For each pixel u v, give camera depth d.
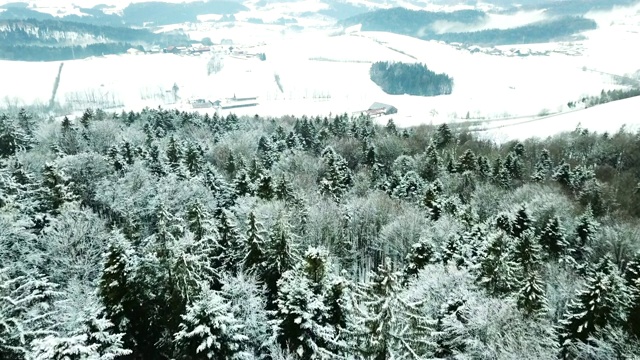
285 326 31.81
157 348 35.25
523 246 50.50
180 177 77.31
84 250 46.94
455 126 177.50
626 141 116.06
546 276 50.00
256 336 34.81
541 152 112.50
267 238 51.03
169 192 66.31
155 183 71.44
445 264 49.47
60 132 106.94
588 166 110.00
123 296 33.91
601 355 32.75
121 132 112.69
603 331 34.19
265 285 40.06
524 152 115.38
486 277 40.34
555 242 59.56
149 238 43.53
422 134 133.12
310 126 130.50
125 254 34.53
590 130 153.00
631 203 80.50
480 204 79.38
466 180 89.69
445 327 34.41
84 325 25.61
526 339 30.02
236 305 34.56
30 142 94.69
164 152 96.19
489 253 41.47
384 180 90.69
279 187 72.56
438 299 39.69
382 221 68.06
